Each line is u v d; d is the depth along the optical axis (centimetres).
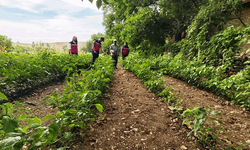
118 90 492
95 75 360
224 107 346
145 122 287
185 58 790
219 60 515
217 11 596
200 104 365
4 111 143
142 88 514
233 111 324
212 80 424
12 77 395
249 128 257
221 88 378
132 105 368
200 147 212
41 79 507
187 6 1029
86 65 909
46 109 330
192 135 240
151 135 246
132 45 1304
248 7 751
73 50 852
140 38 1252
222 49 517
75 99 254
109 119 293
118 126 270
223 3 577
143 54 1145
